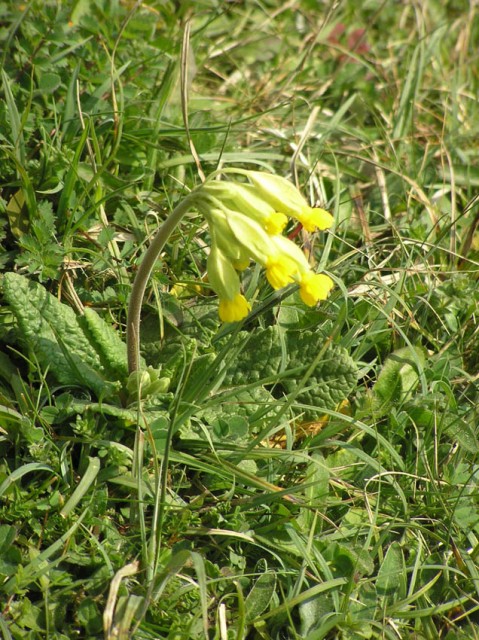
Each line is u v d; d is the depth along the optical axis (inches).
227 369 24.5
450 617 23.8
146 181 26.6
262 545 23.8
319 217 22.6
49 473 23.6
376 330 25.9
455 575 24.0
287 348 25.2
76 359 24.3
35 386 24.3
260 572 23.6
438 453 25.1
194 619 22.7
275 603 23.3
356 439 25.0
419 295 26.6
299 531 23.8
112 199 26.3
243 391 24.4
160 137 27.2
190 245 26.3
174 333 25.3
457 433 25.0
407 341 25.3
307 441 24.6
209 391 24.2
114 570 23.0
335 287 26.4
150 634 22.7
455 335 26.1
